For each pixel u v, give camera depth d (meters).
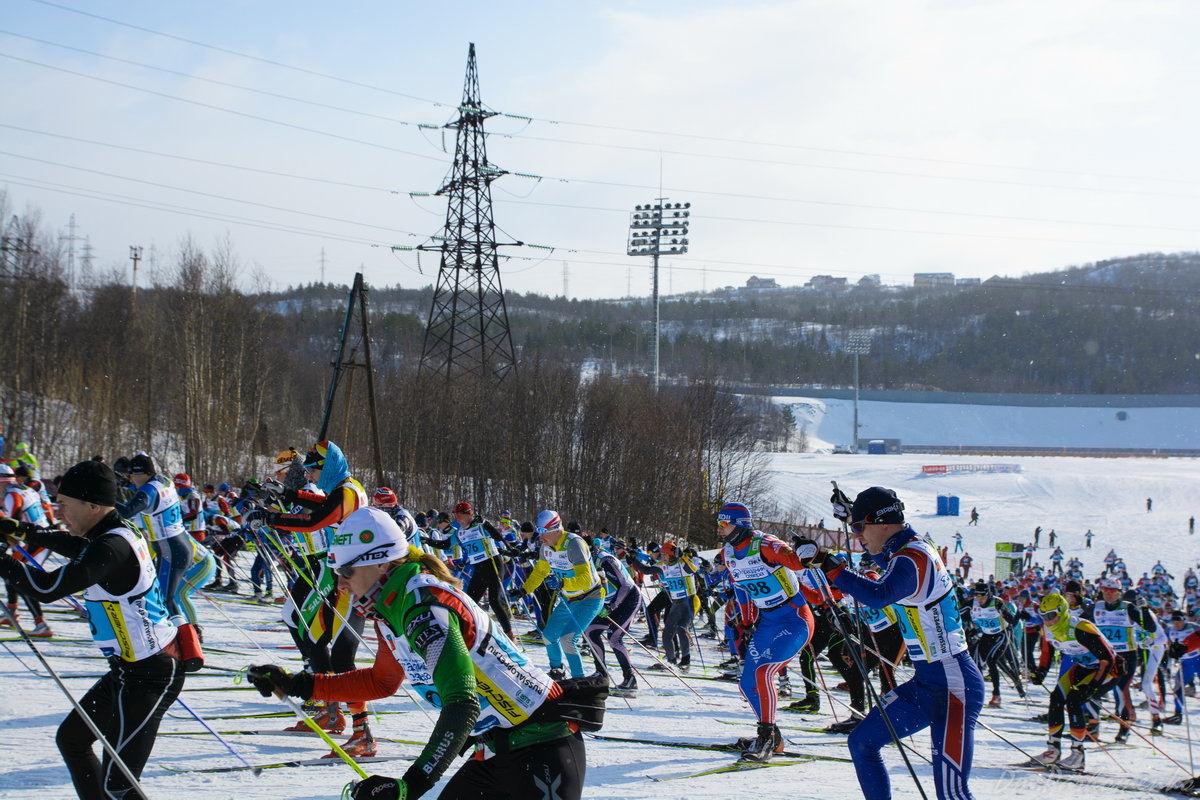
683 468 46.69
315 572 7.12
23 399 38.06
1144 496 72.12
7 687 7.75
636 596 11.40
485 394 44.97
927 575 5.17
